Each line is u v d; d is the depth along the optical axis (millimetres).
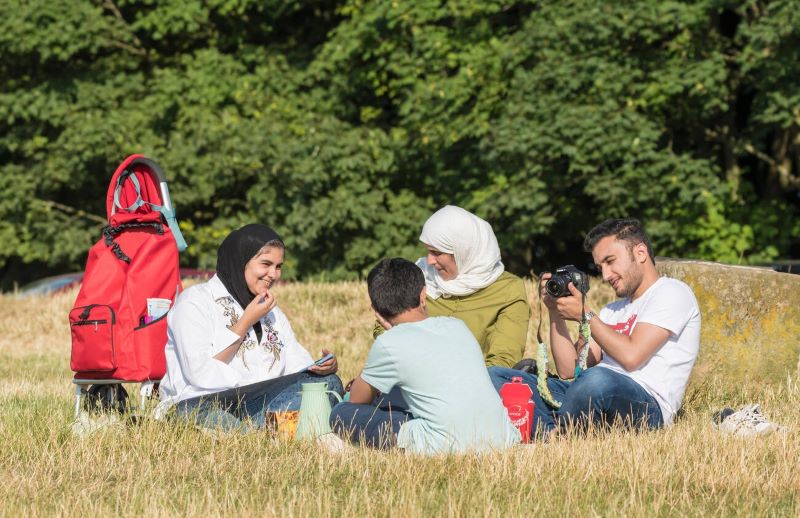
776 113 34594
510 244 37375
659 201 36469
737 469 10461
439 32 38500
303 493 9734
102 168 45875
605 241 12523
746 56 34688
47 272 53281
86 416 13102
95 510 9359
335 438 11922
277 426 12414
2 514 9281
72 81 44625
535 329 23547
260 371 13344
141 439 11992
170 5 43406
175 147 41812
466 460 10797
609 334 12164
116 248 13727
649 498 9742
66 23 42812
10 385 19359
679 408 13688
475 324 14102
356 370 20734
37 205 45906
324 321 27312
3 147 46594
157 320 13469
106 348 13281
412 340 11516
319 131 40781
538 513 9234
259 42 46438
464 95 37250
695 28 36875
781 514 9234
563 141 34812
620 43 36875
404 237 41812
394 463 10805
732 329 16344
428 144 39125
